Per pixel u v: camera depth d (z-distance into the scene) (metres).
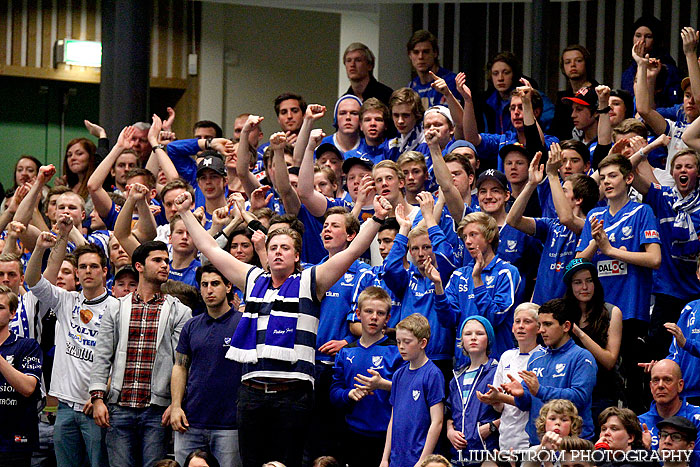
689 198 20.41
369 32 37.84
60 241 20.91
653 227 19.48
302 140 22.30
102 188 24.59
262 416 17.00
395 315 19.33
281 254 16.97
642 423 16.94
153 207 24.03
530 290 20.97
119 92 27.77
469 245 18.91
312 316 16.91
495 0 32.09
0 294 20.00
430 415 17.55
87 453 19.94
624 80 26.84
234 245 20.00
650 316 20.50
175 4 37.81
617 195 19.75
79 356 20.11
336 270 16.88
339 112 24.56
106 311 19.48
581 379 16.81
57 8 37.09
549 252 20.31
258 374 16.78
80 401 19.98
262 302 16.97
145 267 19.53
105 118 27.98
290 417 16.86
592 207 20.53
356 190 22.03
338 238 19.41
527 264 20.86
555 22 33.81
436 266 19.33
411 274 19.42
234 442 18.45
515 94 23.48
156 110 38.72
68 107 37.97
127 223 22.23
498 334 18.72
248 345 16.88
